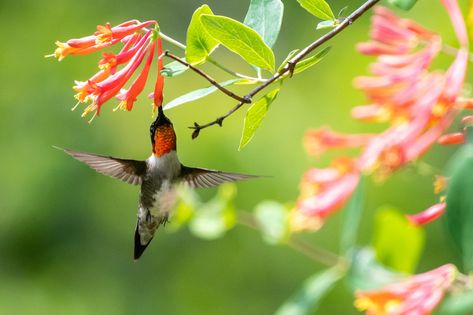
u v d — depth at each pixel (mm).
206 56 4812
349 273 6945
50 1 16109
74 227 14555
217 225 8266
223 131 13898
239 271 13539
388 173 5820
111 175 5961
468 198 4414
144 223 6051
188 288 13852
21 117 15008
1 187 14703
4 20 15883
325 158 13016
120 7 16562
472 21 6008
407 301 5574
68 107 14977
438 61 9898
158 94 4742
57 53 4652
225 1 17469
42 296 14352
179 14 17094
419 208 11852
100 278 14328
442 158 11852
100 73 4656
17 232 14641
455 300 5645
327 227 12359
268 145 13508
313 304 7492
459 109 5633
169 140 5910
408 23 5957
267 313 13219
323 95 13719
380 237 6520
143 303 14031
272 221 8031
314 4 4902
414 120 5617
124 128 14625
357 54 13664
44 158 14703
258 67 4883
